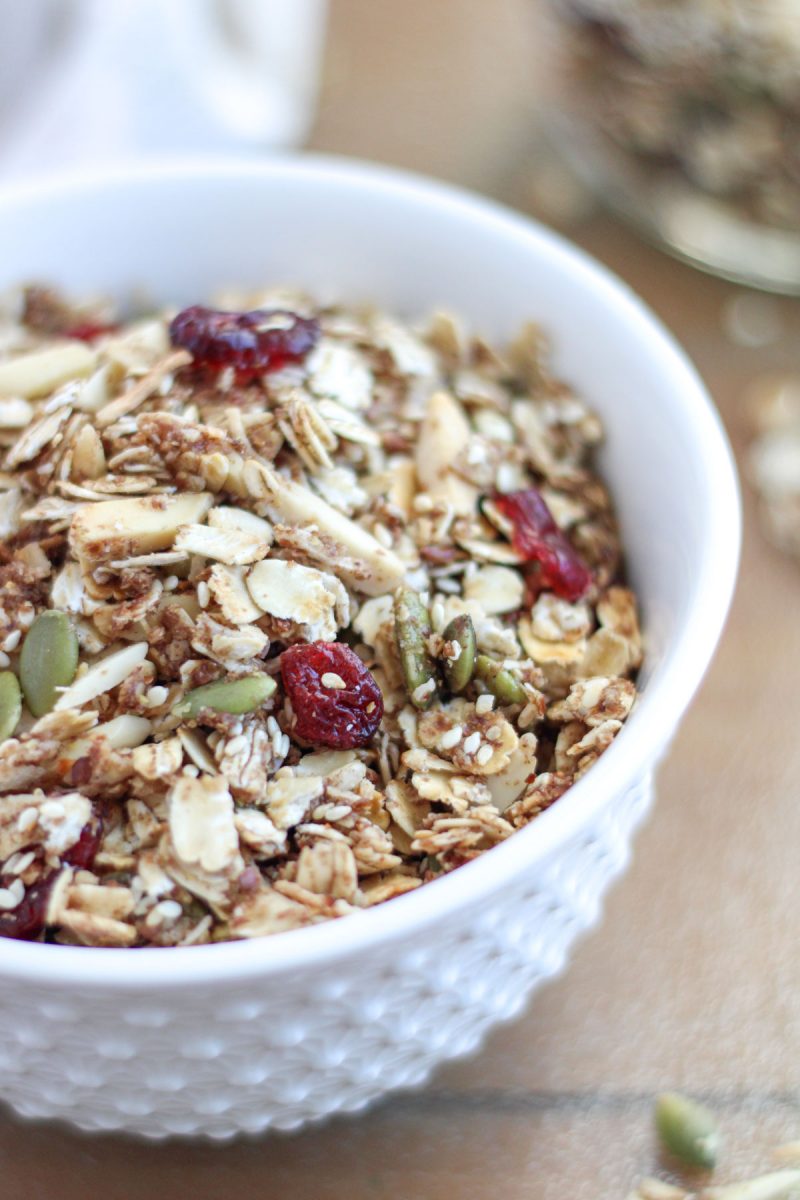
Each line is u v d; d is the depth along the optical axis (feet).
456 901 1.02
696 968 1.23
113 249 1.32
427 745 1.13
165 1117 1.12
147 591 1.12
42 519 1.14
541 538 1.19
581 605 1.19
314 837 1.09
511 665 1.15
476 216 1.28
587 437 1.25
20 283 1.30
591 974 1.22
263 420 1.16
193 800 1.07
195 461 1.14
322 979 1.03
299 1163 1.17
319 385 1.19
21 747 1.08
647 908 1.25
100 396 1.19
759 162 1.49
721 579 1.12
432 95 1.68
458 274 1.30
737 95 1.46
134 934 1.06
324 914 1.06
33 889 1.07
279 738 1.11
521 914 1.08
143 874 1.07
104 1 1.56
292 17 1.65
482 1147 1.17
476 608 1.16
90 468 1.15
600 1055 1.20
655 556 1.21
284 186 1.30
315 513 1.14
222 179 1.30
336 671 1.11
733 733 1.32
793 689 1.34
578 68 1.52
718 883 1.26
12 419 1.18
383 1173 1.16
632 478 1.23
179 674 1.11
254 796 1.09
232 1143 1.17
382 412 1.22
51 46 1.57
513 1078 1.19
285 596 1.11
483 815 1.10
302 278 1.33
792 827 1.28
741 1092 1.18
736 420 1.47
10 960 1.01
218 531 1.12
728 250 1.55
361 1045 1.09
